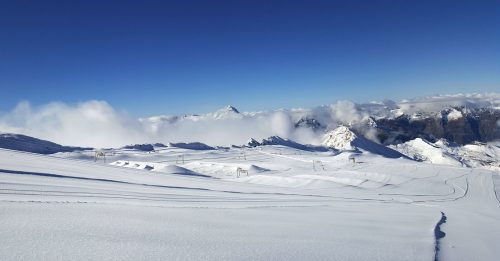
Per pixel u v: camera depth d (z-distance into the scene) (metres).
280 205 25.47
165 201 22.22
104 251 8.46
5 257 7.37
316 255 9.74
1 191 20.92
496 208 56.09
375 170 170.75
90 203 14.73
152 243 9.50
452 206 52.94
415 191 97.94
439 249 11.83
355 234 13.82
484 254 11.98
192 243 9.92
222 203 24.11
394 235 14.15
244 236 11.54
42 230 9.59
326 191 73.94
